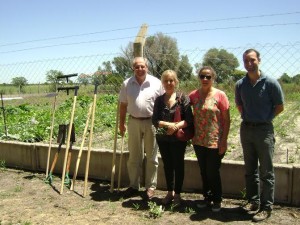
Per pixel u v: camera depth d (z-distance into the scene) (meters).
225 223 4.55
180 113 4.86
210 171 4.77
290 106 12.91
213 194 4.88
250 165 4.69
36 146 6.87
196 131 4.83
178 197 5.12
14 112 15.69
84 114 11.88
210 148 4.68
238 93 4.61
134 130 5.40
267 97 4.35
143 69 5.18
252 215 4.74
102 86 7.92
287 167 4.98
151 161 5.42
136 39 6.01
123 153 6.00
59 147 6.27
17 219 4.82
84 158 6.41
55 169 6.74
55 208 5.17
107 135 9.11
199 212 4.92
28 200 5.49
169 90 4.89
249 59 4.27
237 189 5.30
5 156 7.25
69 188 5.98
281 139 8.37
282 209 4.92
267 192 4.59
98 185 6.08
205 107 4.67
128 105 5.40
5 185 6.19
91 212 5.01
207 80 4.60
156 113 4.98
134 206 5.18
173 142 4.90
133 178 5.62
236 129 9.55
